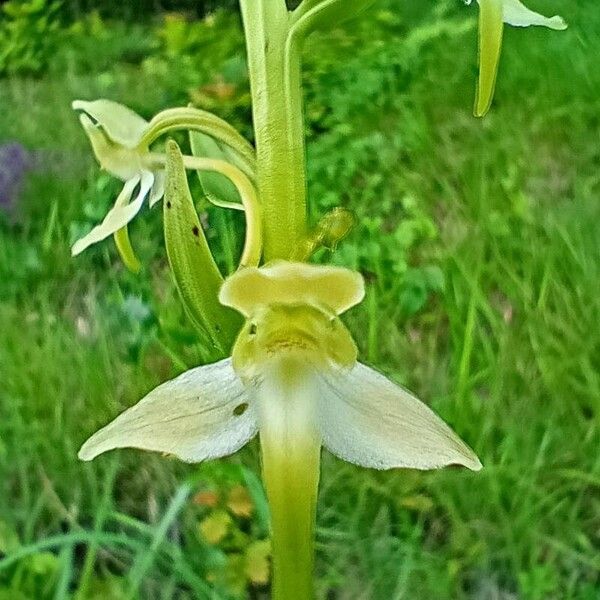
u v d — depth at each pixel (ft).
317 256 0.33
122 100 0.58
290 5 0.34
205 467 0.25
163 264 0.37
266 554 0.24
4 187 0.42
